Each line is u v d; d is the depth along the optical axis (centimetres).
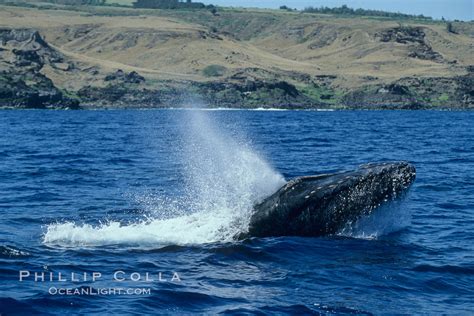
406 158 14800
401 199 6191
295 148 17588
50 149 17012
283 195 6153
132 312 4362
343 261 5512
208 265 5406
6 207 8012
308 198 6062
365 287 4941
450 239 6481
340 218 6109
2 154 15275
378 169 6112
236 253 5672
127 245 5991
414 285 5022
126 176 11175
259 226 6172
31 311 4334
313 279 5088
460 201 8694
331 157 15000
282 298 4672
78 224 7000
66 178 10812
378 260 5578
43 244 6044
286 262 5475
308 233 6103
